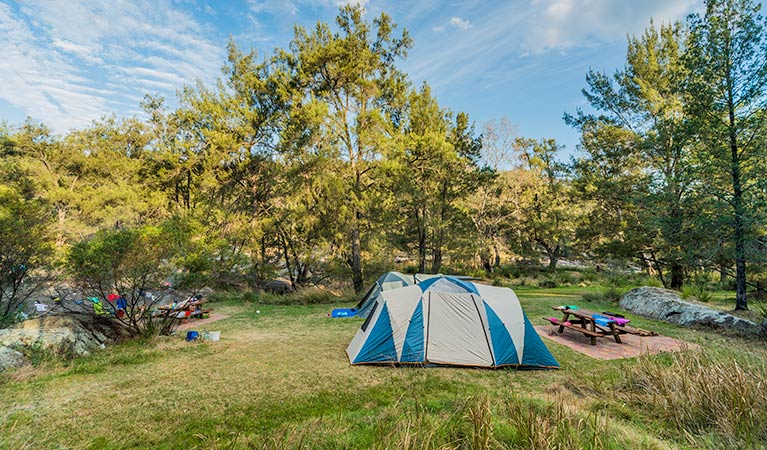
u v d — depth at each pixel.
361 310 11.41
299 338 8.20
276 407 4.46
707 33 9.79
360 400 4.72
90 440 3.64
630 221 14.96
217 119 16.28
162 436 3.75
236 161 16.61
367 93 14.66
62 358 6.14
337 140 15.09
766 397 3.93
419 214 19.53
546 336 8.38
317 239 15.88
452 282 7.04
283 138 15.45
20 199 8.66
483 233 25.73
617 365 6.29
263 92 16.12
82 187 19.53
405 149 15.67
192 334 8.02
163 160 19.06
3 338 6.00
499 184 25.59
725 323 8.51
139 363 6.20
